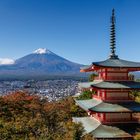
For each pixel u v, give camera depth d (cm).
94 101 4881
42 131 5891
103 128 4419
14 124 6347
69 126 4866
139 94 7325
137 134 4272
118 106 4484
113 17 5000
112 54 4856
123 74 4644
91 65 4666
